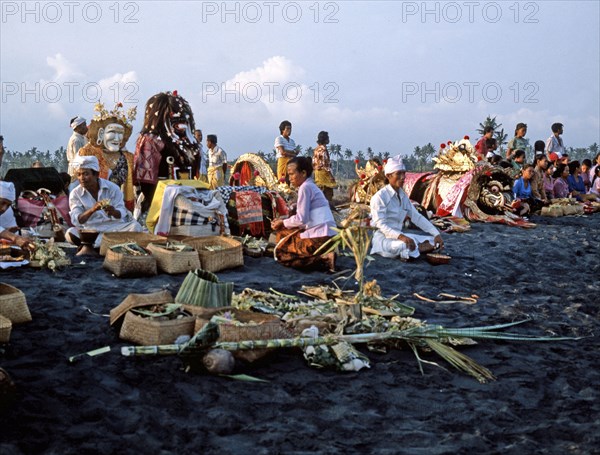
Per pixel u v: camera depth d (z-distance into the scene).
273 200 10.67
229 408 4.38
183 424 4.14
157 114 11.58
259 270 8.45
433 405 4.64
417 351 5.69
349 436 4.11
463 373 5.27
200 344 4.80
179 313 5.56
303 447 3.93
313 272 8.48
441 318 6.83
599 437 4.23
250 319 5.55
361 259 6.13
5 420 4.03
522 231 13.17
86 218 8.77
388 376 5.10
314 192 8.54
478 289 8.31
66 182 10.73
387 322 5.95
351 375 5.07
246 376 4.84
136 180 11.41
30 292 6.71
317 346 5.22
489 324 6.70
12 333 5.52
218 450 3.85
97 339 5.46
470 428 4.31
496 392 4.94
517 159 17.39
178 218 9.37
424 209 13.33
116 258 7.62
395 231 9.33
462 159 14.24
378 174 13.88
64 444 3.80
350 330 5.65
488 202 14.22
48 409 4.21
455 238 11.88
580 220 15.98
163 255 7.86
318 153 16.55
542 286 8.57
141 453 3.77
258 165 13.43
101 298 6.67
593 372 5.46
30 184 10.34
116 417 4.16
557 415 4.60
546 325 6.77
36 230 9.41
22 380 4.60
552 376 5.33
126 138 11.46
